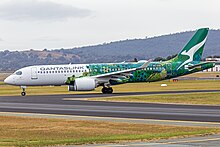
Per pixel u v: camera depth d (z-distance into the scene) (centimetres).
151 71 12138
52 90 15025
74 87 11744
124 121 5312
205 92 10944
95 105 7750
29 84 11744
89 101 8781
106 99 9250
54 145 3512
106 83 11838
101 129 4641
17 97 10600
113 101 8706
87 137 4069
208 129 4434
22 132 4472
